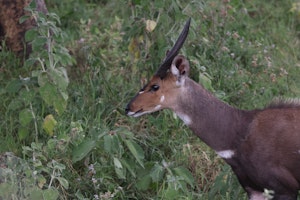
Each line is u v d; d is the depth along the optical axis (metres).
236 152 9.97
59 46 11.44
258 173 9.88
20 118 11.06
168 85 10.07
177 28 11.89
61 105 10.88
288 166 9.80
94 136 10.52
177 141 11.72
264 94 12.80
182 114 10.13
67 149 11.05
